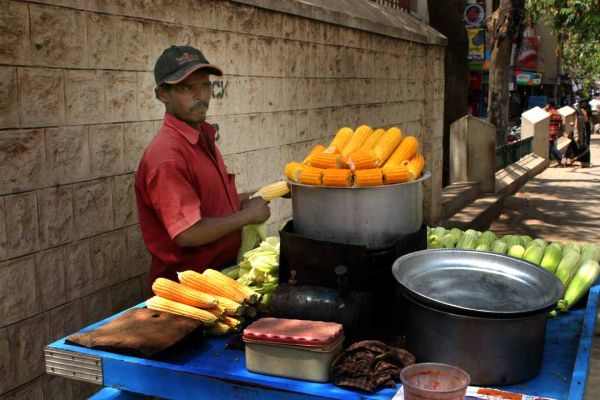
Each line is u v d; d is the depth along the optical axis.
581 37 17.56
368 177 2.46
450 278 2.41
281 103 5.68
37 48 3.21
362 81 7.37
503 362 2.06
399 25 8.25
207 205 3.04
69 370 2.41
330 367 2.15
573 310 2.86
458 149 11.44
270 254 2.90
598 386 4.53
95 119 3.61
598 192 12.86
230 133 4.94
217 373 2.21
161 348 2.28
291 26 5.76
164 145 2.86
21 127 3.15
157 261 3.13
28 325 3.24
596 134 30.41
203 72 2.93
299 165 2.74
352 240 2.54
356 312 2.34
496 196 11.12
